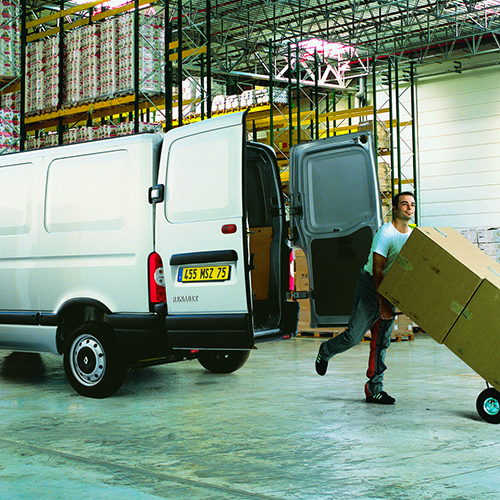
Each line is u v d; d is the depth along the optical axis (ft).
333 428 13.67
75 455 11.76
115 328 16.80
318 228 19.62
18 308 18.99
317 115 48.75
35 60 34.37
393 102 67.00
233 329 15.12
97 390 17.19
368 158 18.67
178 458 11.55
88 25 33.42
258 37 61.46
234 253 15.12
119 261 16.96
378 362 16.37
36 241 18.56
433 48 64.13
